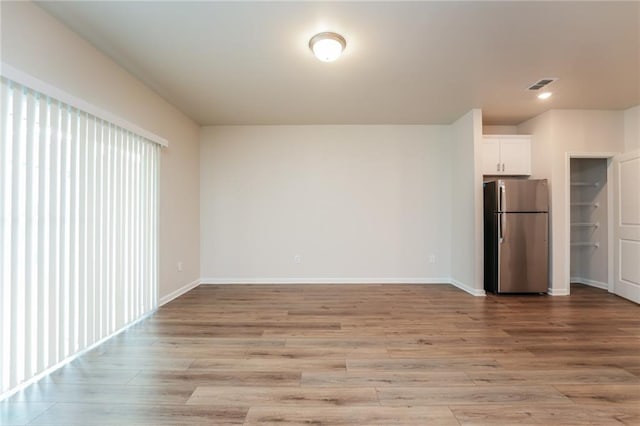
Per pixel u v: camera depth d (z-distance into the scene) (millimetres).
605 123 4137
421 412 1649
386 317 3180
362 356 2295
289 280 4816
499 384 1919
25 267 1910
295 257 4824
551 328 2869
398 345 2490
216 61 2814
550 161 4137
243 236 4816
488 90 3490
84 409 1670
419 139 4812
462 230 4434
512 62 2842
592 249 4605
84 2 2000
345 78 3180
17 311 1861
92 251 2475
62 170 2182
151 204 3387
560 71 3020
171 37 2428
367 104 3936
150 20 2209
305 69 2977
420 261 4812
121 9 2076
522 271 4055
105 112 2562
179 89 3414
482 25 2287
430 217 4809
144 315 3238
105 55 2668
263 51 2646
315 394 1813
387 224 4812
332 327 2900
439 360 2232
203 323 3010
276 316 3217
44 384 1913
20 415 1618
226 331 2799
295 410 1667
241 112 4215
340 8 2100
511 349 2416
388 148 4816
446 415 1625
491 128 4793
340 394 1812
